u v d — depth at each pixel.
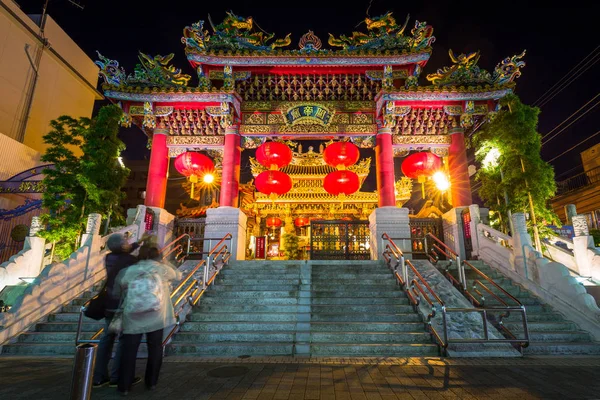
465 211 12.58
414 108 13.52
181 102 13.46
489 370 5.41
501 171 11.76
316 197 27.16
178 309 7.66
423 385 4.63
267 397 4.14
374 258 12.84
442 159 14.68
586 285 8.71
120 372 4.29
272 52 13.48
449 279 10.17
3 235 15.78
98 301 4.94
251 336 6.99
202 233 13.83
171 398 4.11
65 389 4.41
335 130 13.99
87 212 11.66
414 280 8.12
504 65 13.34
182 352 6.54
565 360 6.13
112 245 5.13
